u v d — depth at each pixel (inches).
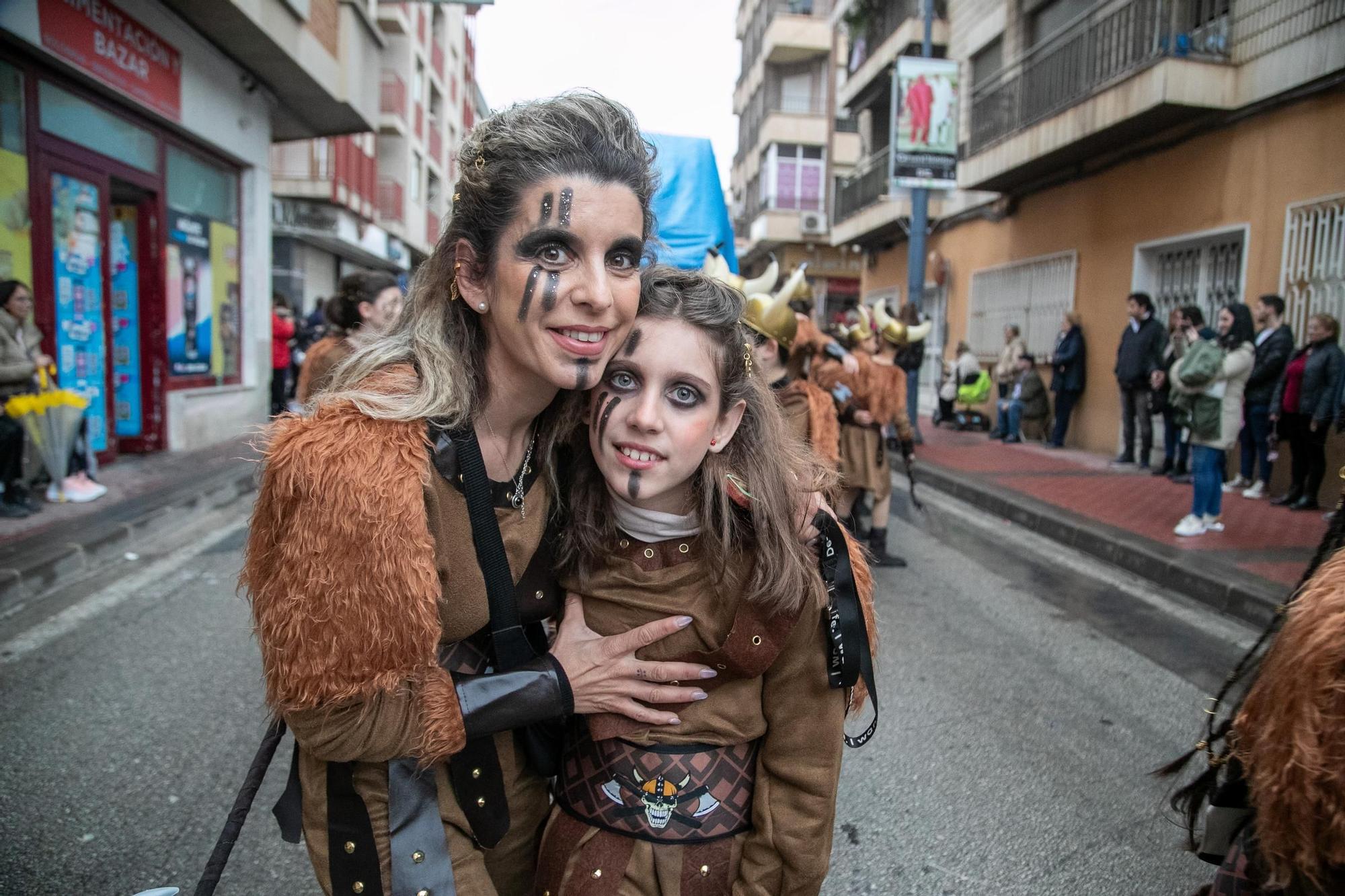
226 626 181.6
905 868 106.6
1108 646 185.6
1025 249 525.3
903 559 257.4
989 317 571.5
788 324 147.9
